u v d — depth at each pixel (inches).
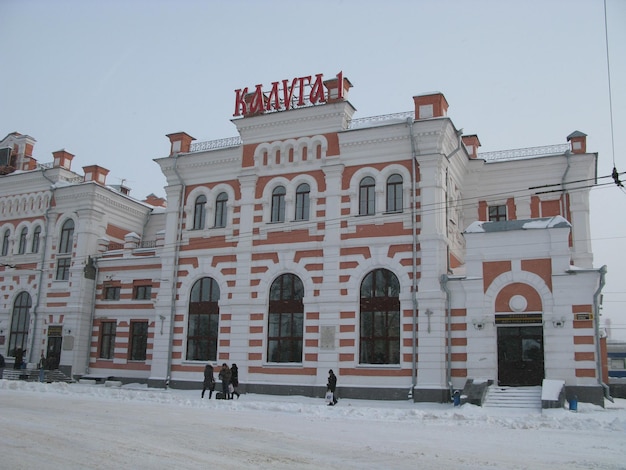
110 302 1593.3
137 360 1526.8
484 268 1117.1
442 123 1188.5
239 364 1283.2
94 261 1626.5
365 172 1256.2
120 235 1752.0
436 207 1178.0
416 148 1214.9
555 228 1078.4
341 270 1232.2
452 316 1135.6
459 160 1343.5
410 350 1145.4
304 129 1328.7
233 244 1357.0
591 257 1296.8
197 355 1355.8
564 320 1043.3
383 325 1189.1
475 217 1395.2
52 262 1658.5
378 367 1161.4
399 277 1183.6
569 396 1015.0
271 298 1301.7
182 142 1471.5
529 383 1066.7
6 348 1672.0
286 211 1315.2
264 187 1349.7
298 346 1256.2
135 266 1579.7
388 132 1237.7
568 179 1341.0
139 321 1555.1
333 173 1275.8
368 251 1218.0
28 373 1536.7
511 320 1083.9
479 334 1096.2
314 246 1266.0
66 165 1754.4
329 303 1223.5
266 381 1253.7
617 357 1995.6
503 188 1389.0
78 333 1574.8
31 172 1728.6
